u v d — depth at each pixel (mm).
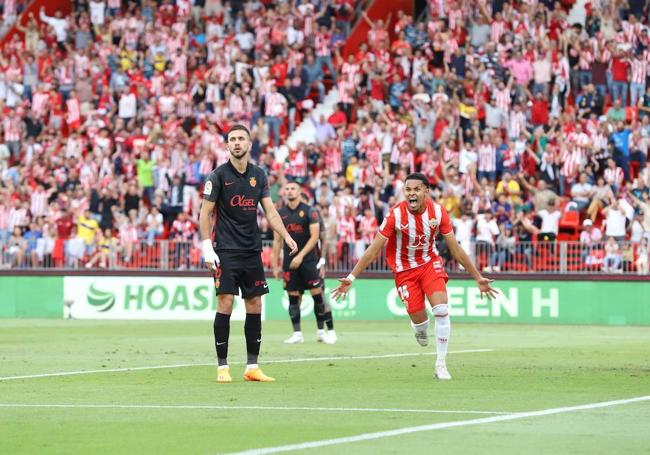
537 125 100500
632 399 31484
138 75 108250
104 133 102188
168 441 23828
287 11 111000
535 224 90125
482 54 103562
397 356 49281
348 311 88125
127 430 25484
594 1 106312
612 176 93000
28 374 40094
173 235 93188
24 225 96250
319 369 42062
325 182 92750
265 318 87875
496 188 94938
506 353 51406
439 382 36562
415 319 38094
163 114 105938
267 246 88438
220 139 100250
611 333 71562
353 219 89375
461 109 99500
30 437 24500
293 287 59156
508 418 27188
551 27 106188
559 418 27250
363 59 106125
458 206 92125
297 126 105938
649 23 107312
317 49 108062
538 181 95062
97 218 94438
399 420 26969
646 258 84500
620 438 23984
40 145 103438
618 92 102750
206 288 88312
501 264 86188
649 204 88062
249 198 36906
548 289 85062
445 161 96188
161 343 58688
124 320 87312
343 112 103375
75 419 27422
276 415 28016
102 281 89688
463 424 26078
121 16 114688
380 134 97125
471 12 107125
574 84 103250
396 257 37719
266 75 106438
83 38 112688
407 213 36938
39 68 109875
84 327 76312
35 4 118312
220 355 37000
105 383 36625
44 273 90625
